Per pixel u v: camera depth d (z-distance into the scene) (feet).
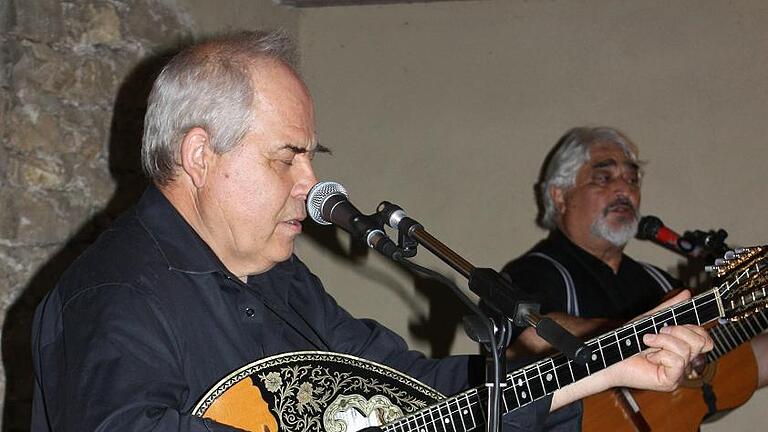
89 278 5.82
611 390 10.77
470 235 15.65
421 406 6.65
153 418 5.21
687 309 6.64
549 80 15.39
